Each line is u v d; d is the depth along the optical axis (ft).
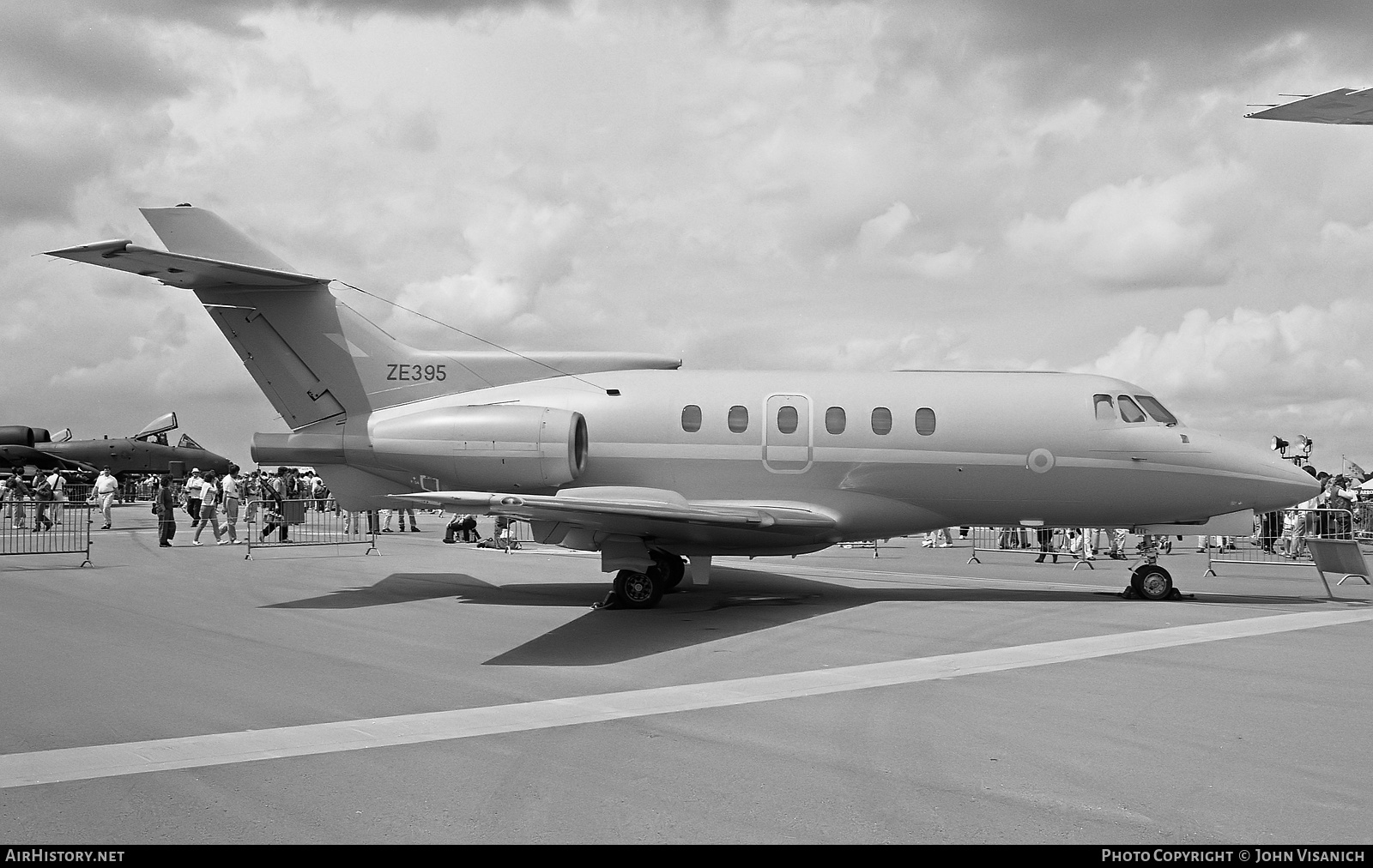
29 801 20.04
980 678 31.96
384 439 52.19
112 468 208.74
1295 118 47.62
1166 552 90.89
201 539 100.78
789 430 52.21
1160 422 52.60
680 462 52.60
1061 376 53.57
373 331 55.77
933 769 22.15
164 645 38.52
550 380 55.06
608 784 21.08
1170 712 27.40
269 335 55.93
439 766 22.39
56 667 34.01
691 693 29.99
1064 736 24.88
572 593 56.03
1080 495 52.03
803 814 19.26
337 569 69.21
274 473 148.36
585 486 53.42
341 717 27.02
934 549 96.68
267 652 37.17
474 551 86.79
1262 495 51.62
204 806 19.72
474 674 33.01
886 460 51.78
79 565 71.20
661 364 55.77
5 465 186.91
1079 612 47.60
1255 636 40.09
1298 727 25.70
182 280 53.47
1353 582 63.93
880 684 31.12
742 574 69.00
